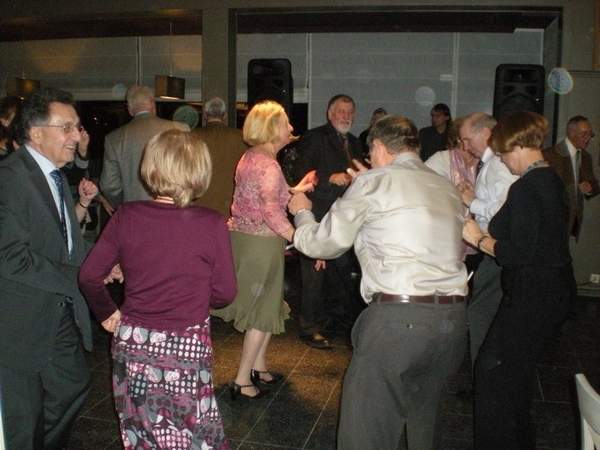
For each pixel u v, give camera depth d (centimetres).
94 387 342
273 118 303
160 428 181
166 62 821
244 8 640
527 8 602
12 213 202
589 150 577
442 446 284
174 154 182
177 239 183
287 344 417
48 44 855
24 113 214
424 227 194
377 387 198
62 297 219
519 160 226
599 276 576
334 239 196
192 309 185
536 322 220
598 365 391
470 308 291
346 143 412
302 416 309
